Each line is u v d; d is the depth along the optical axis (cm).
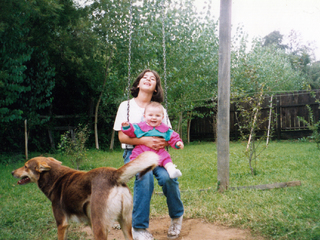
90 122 1390
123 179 277
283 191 485
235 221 373
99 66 1248
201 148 1304
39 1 916
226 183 524
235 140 1599
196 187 570
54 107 1371
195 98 1457
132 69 1155
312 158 800
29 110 1132
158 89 391
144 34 1137
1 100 932
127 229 280
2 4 827
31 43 1052
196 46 1187
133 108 368
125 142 344
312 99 1384
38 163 321
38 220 422
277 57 1931
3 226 406
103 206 267
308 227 331
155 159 277
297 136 1424
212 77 1414
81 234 373
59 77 1283
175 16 1114
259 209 401
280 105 1456
